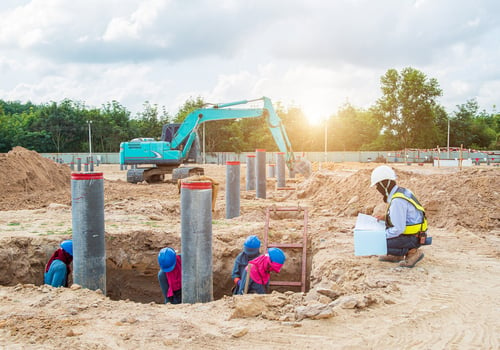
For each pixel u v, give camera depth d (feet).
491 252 26.45
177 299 25.32
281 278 32.40
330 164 122.01
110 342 14.92
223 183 82.53
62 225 36.88
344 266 23.95
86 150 250.98
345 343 14.44
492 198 36.96
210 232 24.21
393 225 22.12
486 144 265.13
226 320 16.81
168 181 86.43
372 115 245.45
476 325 15.74
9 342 15.01
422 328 15.51
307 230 34.68
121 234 33.12
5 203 52.65
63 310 18.48
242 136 249.34
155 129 260.62
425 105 232.53
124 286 33.17
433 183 40.47
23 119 270.05
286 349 14.12
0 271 30.25
